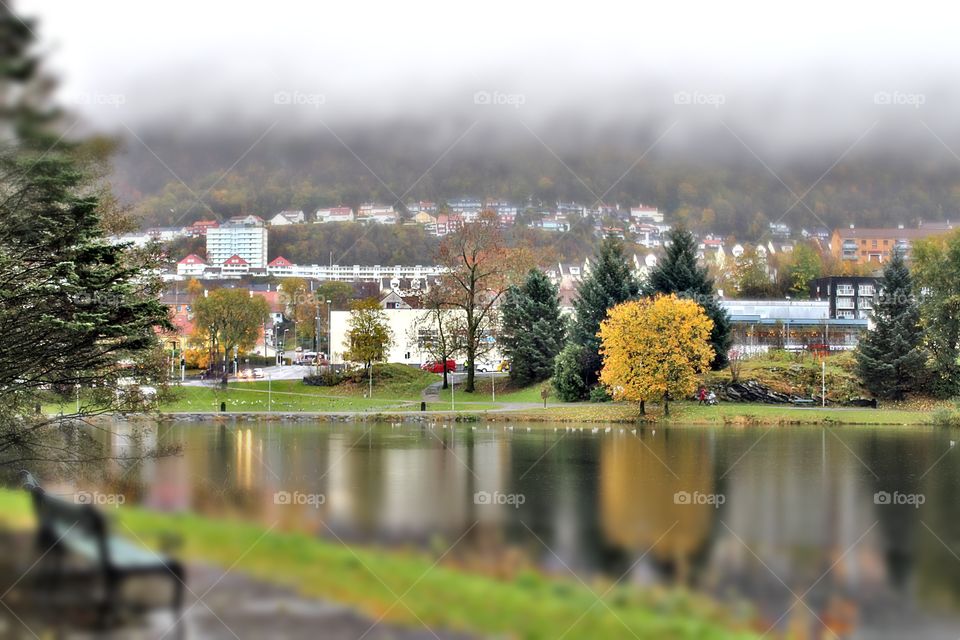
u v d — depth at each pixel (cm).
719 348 11019
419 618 1941
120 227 4656
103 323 3138
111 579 1778
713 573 3656
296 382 13088
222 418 10362
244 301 13350
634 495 5422
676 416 9925
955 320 10850
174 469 5762
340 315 13988
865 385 10688
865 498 5456
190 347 13675
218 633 1681
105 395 4003
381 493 5219
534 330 12369
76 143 3180
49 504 1977
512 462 6812
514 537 4059
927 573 3734
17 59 2983
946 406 10219
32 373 3347
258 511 4022
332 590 2042
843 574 3744
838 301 18375
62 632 1650
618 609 2500
